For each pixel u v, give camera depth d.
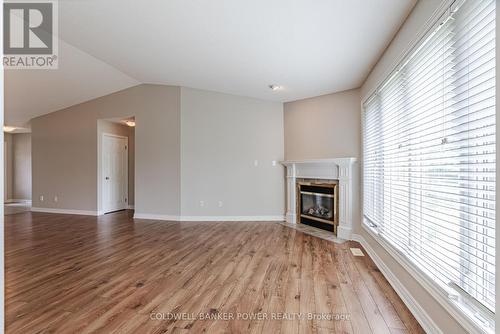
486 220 1.45
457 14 1.68
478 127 1.51
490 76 1.43
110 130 6.98
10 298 2.44
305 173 5.41
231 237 4.55
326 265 3.29
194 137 5.89
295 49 3.44
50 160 6.95
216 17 2.89
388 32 2.82
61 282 2.78
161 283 2.77
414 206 2.34
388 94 3.04
